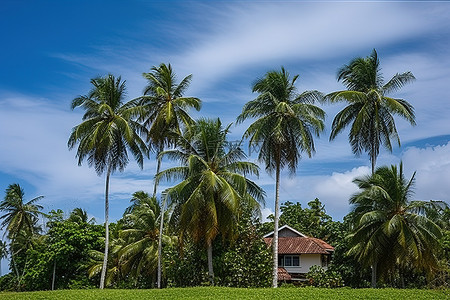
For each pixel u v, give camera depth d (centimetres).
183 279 3183
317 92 3106
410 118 3328
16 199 5500
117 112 3534
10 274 5331
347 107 3562
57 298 2431
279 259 4300
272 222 5469
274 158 3123
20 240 5397
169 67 3709
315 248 4141
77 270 4094
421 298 2214
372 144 3469
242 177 2902
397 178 3014
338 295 2317
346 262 3841
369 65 3466
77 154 3466
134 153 3612
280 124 3009
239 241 3183
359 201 3116
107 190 3491
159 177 3008
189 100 3631
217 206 2966
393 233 2920
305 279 3956
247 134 3095
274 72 3125
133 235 4038
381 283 3356
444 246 3294
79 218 4375
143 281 4081
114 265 4181
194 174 2967
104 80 3528
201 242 3097
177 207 3027
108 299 2352
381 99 3391
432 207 2938
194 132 3206
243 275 3042
